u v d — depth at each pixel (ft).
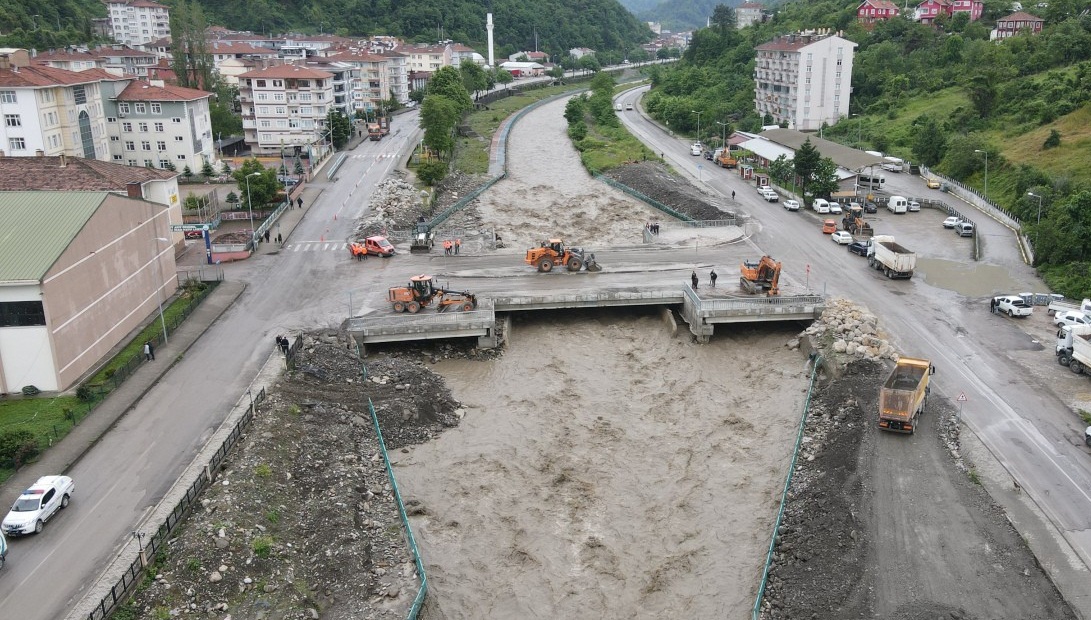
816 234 365.81
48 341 209.26
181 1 653.71
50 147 423.23
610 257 325.42
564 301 271.90
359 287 293.02
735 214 396.78
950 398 214.07
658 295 275.18
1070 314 261.44
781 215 399.24
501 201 445.78
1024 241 347.97
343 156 542.16
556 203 441.68
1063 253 309.42
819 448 196.65
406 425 211.41
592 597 155.12
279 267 318.04
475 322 252.83
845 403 211.61
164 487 169.89
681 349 260.42
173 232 328.49
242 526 158.81
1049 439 193.88
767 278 274.77
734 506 180.75
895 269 301.84
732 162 529.04
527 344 263.70
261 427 192.54
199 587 144.25
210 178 488.85
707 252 332.19
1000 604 142.82
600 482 190.60
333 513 169.48
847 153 470.39
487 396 231.30
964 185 442.09
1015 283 303.68
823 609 144.05
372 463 194.80
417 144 583.58
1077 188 369.71
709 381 239.91
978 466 182.80
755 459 198.29
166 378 221.46
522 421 217.56
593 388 235.61
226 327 258.16
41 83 411.13
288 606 144.87
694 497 184.44
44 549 151.12
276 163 532.73
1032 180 398.21
